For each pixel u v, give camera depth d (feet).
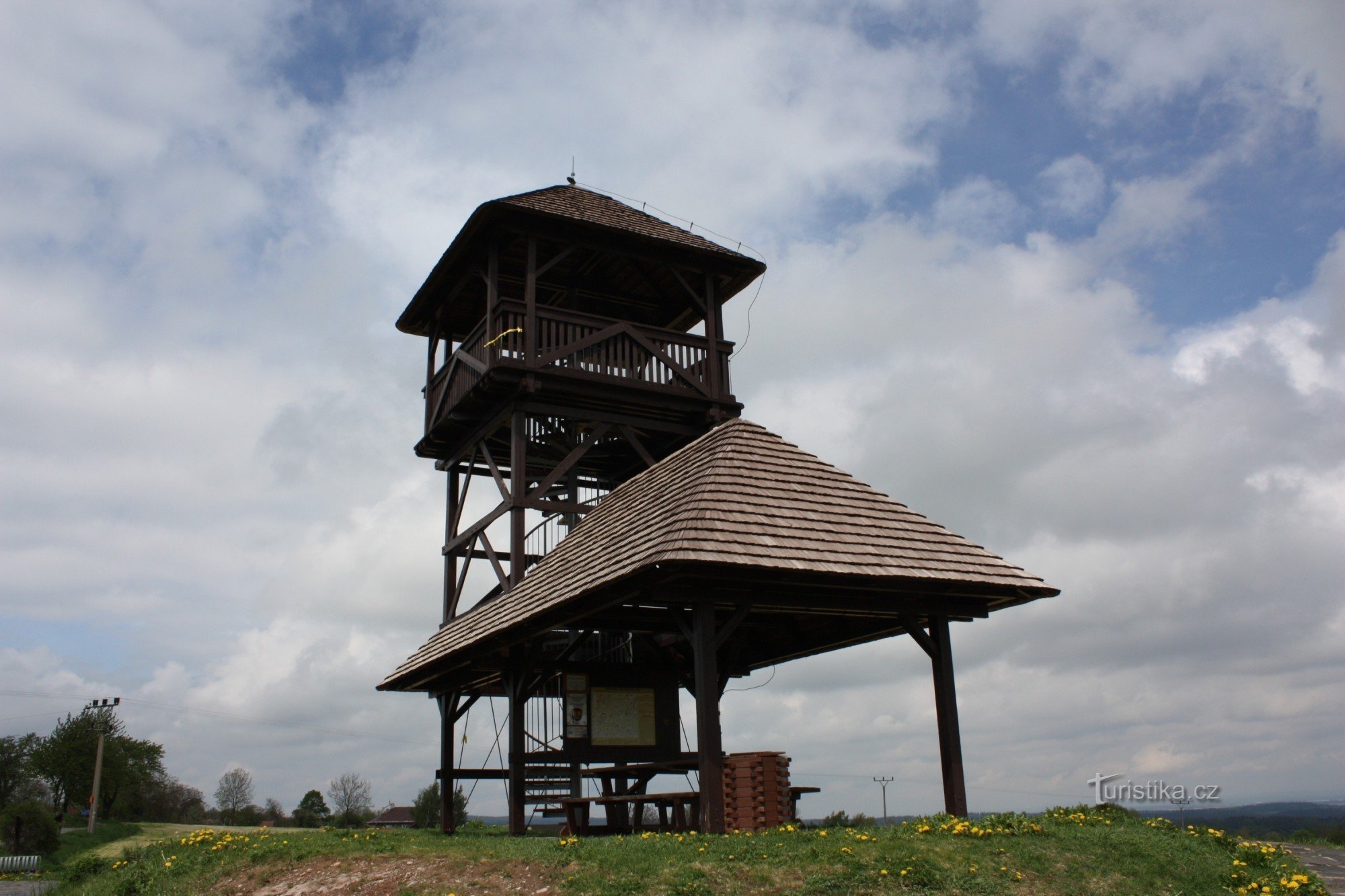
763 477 36.11
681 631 33.50
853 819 44.06
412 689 57.11
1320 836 42.80
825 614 36.73
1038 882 25.57
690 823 40.01
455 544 57.52
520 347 51.06
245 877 32.58
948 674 36.60
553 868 27.50
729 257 56.80
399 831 46.52
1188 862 27.63
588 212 55.47
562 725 47.47
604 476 64.18
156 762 180.04
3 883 66.03
